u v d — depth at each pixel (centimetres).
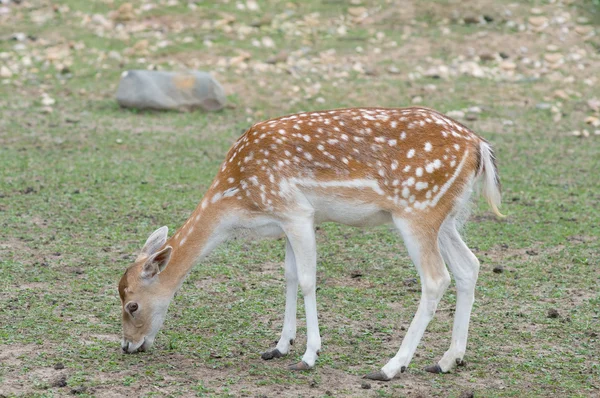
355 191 861
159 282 903
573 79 2473
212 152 1872
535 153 1916
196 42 2658
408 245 862
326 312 1060
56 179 1623
